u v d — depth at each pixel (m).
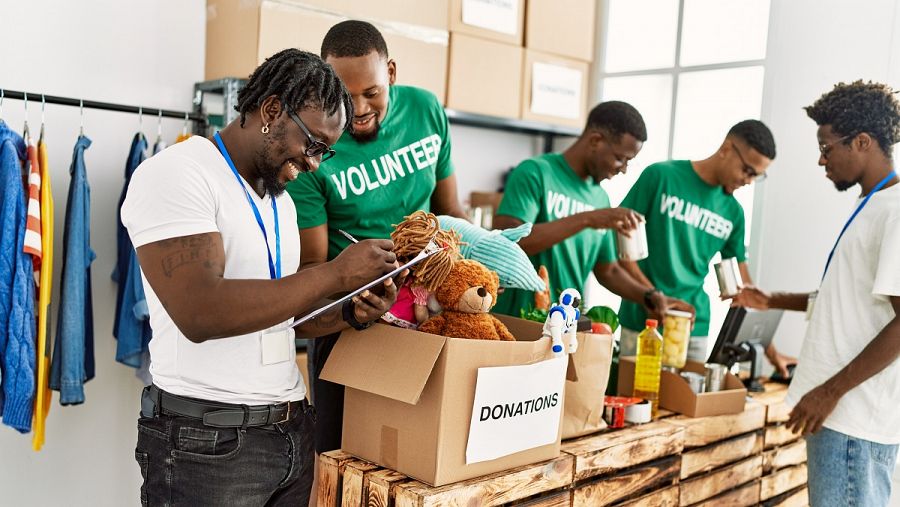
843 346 1.81
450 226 1.75
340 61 1.66
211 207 1.13
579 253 2.42
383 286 1.43
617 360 2.14
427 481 1.38
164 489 1.20
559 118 3.57
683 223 2.58
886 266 1.69
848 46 2.75
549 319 1.54
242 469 1.21
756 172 2.50
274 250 1.26
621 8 3.55
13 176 2.04
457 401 1.36
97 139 2.51
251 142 1.19
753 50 3.04
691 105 3.26
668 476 1.90
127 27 2.54
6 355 2.04
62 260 2.41
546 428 1.55
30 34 2.34
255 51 2.46
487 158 3.77
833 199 2.80
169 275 1.07
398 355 1.37
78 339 2.21
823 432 1.84
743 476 2.16
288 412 1.29
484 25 3.20
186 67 2.69
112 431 2.61
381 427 1.47
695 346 2.67
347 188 1.81
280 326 1.27
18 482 2.41
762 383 2.60
